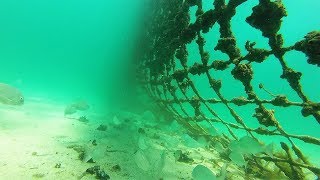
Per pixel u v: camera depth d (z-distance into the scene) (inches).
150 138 24.0
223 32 14.6
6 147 14.7
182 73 21.5
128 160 16.4
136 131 25.6
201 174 12.4
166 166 16.6
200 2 17.1
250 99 14.9
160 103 34.7
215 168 18.1
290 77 11.9
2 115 22.4
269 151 16.2
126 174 14.1
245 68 13.9
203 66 18.0
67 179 12.3
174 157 19.1
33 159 13.8
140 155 15.0
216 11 14.6
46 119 24.2
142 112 40.8
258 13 11.3
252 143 14.7
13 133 17.7
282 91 165.8
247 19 11.9
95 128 23.8
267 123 14.7
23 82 65.0
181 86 23.2
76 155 15.7
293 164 14.9
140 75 43.1
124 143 20.2
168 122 33.5
